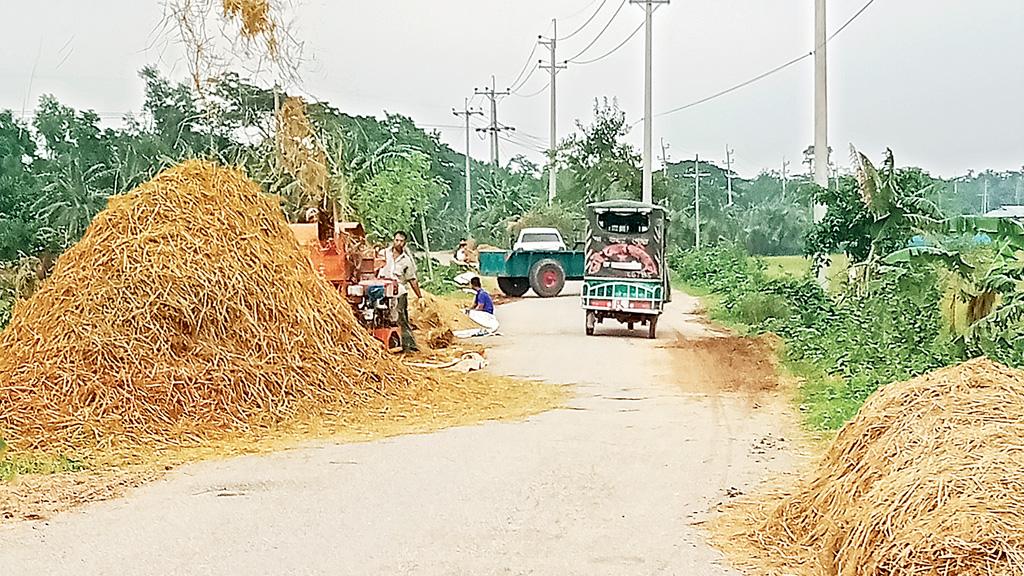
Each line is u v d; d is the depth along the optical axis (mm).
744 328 22672
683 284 39469
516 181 73438
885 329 15109
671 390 14141
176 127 35781
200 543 7035
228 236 12273
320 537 7191
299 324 12383
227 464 9562
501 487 8648
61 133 39875
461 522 7586
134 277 11453
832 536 6508
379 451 10141
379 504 8094
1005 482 5527
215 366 11391
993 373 7629
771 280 25750
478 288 22781
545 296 34094
